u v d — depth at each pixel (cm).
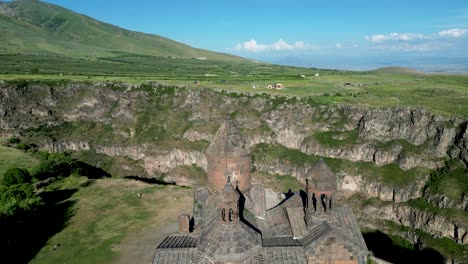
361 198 7569
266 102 10219
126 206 5519
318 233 2684
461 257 5306
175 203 5688
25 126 10494
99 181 6800
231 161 2917
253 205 2966
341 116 9050
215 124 10294
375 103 8931
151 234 4562
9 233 3809
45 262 3853
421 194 6738
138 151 10469
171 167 10050
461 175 6438
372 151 7975
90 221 4928
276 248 2575
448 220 5812
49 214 5112
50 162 6631
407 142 7644
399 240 6334
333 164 8312
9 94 10688
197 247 2427
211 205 2928
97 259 3934
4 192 4697
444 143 7031
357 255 2617
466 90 10456
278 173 8956
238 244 2305
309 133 9225
